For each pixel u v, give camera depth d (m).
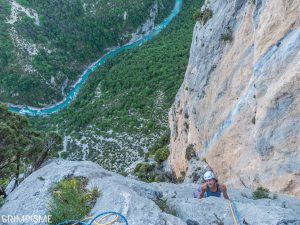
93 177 12.13
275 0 21.89
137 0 142.00
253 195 16.08
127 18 142.00
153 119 76.31
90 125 87.81
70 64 135.25
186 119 40.53
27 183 12.07
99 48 140.88
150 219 9.16
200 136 33.53
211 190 11.55
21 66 127.19
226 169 26.20
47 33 136.12
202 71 34.66
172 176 44.94
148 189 12.68
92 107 97.75
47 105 126.56
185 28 131.75
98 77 117.75
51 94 127.81
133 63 112.12
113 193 10.19
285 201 14.62
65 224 9.56
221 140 27.50
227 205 10.48
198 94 35.25
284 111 18.97
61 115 109.44
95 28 140.12
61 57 134.00
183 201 11.45
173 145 47.00
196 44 37.75
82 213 9.90
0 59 125.69
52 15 138.00
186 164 36.81
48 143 23.31
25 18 134.12
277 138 19.19
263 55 22.05
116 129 79.88
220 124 28.50
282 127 18.95
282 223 9.13
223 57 30.69
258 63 22.47
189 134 38.12
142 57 113.62
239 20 28.84
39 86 126.62
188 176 32.69
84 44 138.88
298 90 18.19
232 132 25.58
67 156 81.50
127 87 98.81
